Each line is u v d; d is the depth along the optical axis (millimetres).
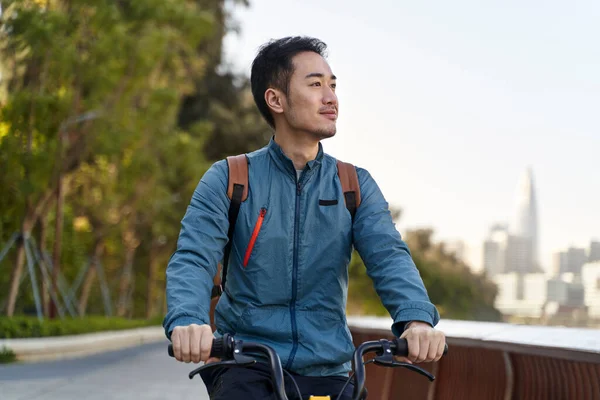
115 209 29188
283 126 3344
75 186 26766
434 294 57625
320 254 3221
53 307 22797
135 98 24516
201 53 39375
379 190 3354
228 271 3262
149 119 24109
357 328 8094
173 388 12352
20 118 20516
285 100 3301
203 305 2895
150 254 38438
